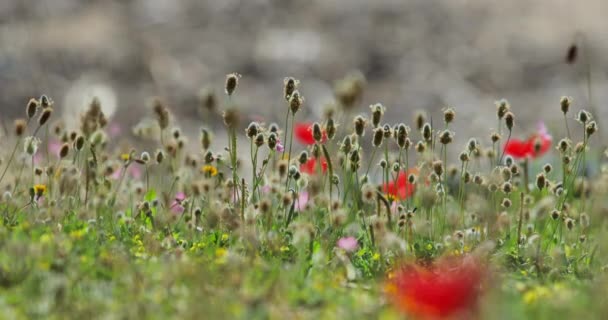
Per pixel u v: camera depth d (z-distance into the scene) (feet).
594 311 16.57
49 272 17.80
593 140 41.11
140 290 17.25
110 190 24.93
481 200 23.49
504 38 67.97
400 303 16.22
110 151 33.86
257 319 16.25
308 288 18.02
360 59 64.95
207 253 20.08
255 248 19.98
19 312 16.37
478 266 18.51
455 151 50.24
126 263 18.45
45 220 21.13
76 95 58.39
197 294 16.88
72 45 64.90
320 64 64.13
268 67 63.87
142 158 24.84
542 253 21.65
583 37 27.76
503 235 23.35
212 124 56.34
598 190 24.39
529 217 24.79
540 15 71.36
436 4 72.59
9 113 56.18
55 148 28.84
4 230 19.94
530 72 63.77
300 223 21.07
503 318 16.17
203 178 24.54
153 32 67.87
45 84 59.82
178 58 64.64
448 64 64.90
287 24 69.51
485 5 72.90
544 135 25.98
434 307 14.99
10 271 17.78
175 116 57.41
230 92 22.12
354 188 23.80
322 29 69.10
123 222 22.99
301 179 23.34
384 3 72.43
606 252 21.89
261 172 22.45
